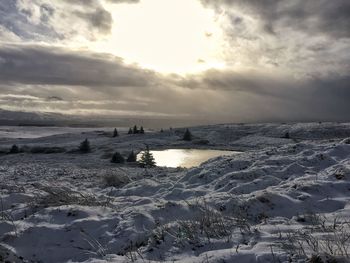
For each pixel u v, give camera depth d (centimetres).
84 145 7181
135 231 632
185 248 535
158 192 1175
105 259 537
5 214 773
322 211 694
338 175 913
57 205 830
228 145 8831
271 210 710
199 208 741
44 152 7156
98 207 780
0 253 554
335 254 419
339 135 9531
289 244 479
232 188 980
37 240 620
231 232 575
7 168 2791
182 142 9319
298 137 9631
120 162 4797
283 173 1078
